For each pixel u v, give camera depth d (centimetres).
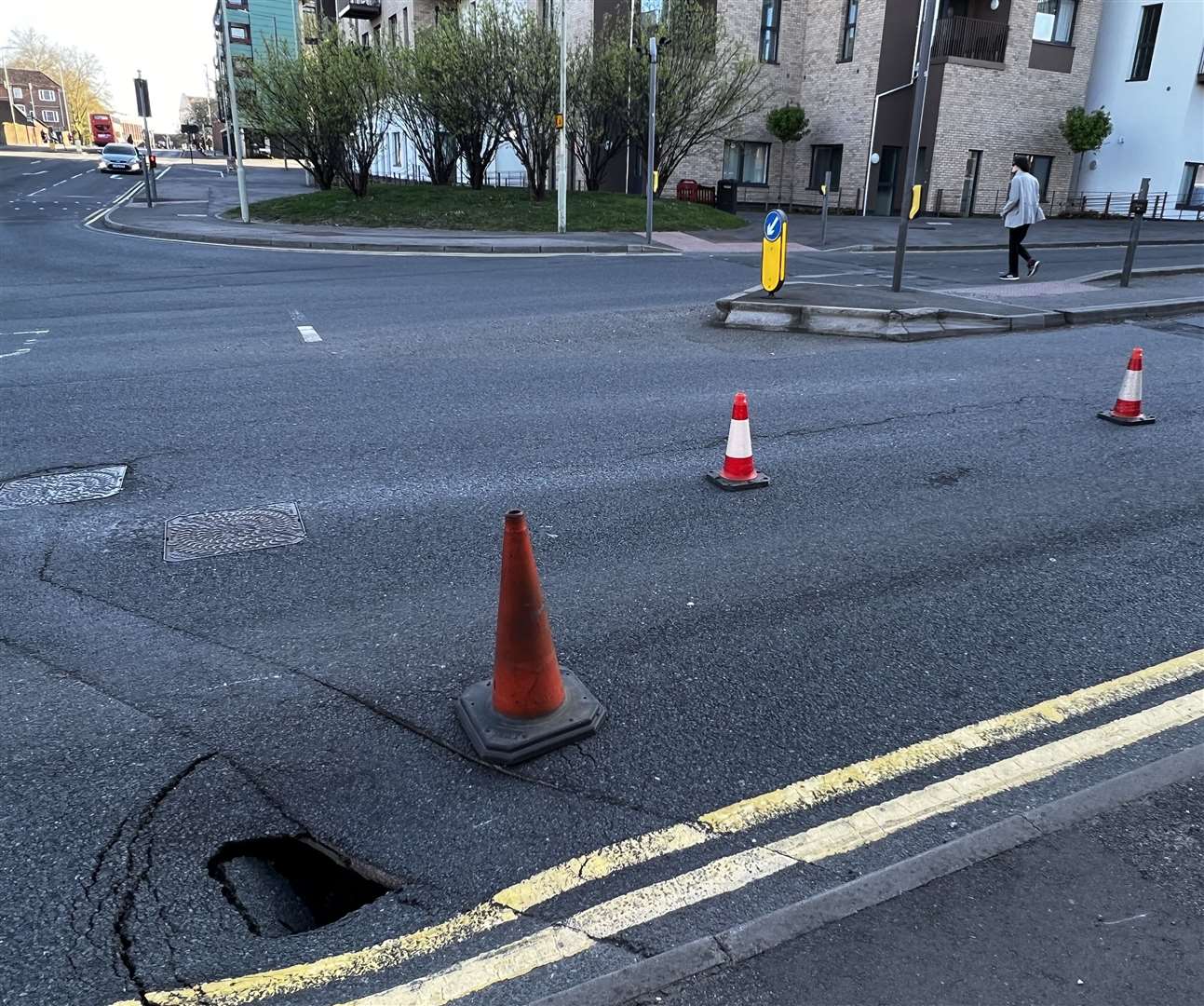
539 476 561
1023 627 378
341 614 387
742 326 1057
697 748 300
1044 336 1007
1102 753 296
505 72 2388
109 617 384
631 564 438
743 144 3117
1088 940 220
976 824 264
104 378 796
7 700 324
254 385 777
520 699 301
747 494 534
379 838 261
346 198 2528
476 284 1384
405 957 221
